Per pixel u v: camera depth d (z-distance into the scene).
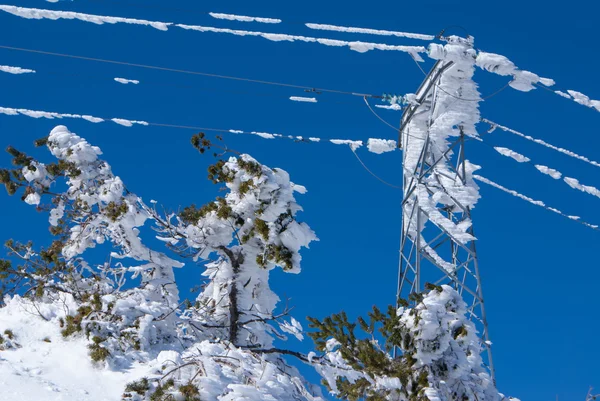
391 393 17.72
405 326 17.89
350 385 18.20
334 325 18.61
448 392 17.66
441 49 21.47
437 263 22.36
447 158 23.27
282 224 22.94
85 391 17.20
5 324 19.69
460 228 22.14
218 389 16.81
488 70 21.92
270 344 22.66
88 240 22.34
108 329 19.61
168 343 20.70
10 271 21.12
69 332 19.45
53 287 21.09
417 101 23.52
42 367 18.12
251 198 22.59
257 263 22.97
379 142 23.62
